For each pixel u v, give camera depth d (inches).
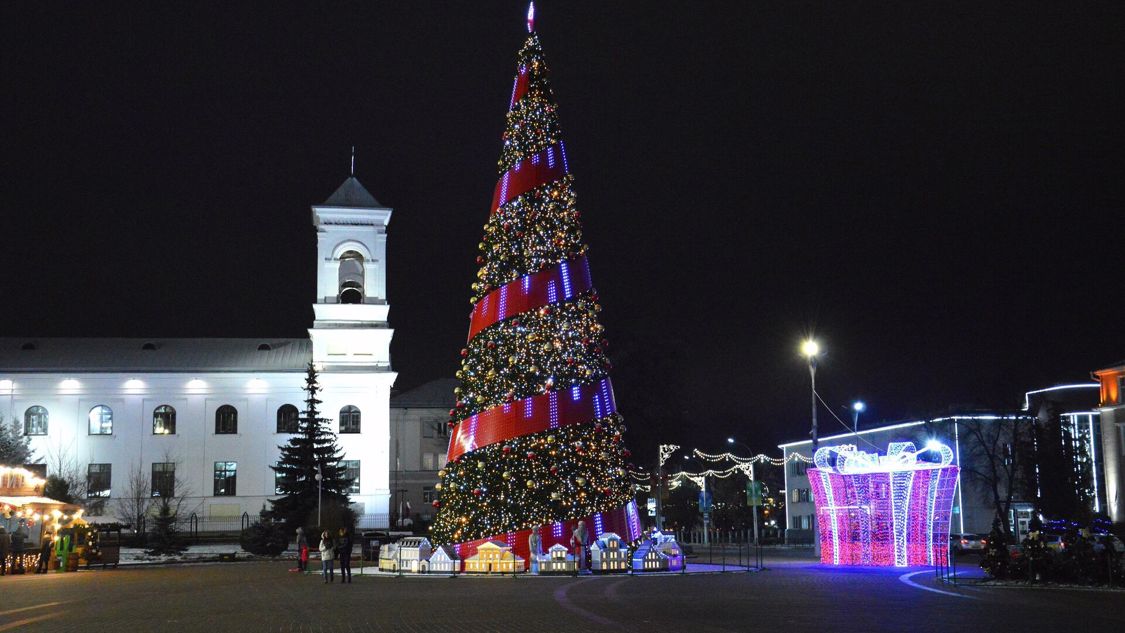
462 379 1585.9
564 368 1507.1
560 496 1469.0
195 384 3693.4
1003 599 965.2
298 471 3201.3
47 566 1802.4
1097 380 2506.2
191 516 3553.2
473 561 1473.9
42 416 3631.9
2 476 1889.8
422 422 4874.5
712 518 3272.6
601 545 1459.2
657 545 1560.0
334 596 1095.0
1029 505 2642.7
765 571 1518.2
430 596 1067.3
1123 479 2331.4
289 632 730.2
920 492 1674.5
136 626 790.5
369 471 3651.6
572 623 758.5
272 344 3885.3
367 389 3688.5
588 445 1493.6
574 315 1534.2
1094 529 1230.9
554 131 1601.9
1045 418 2694.4
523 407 1493.6
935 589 1111.6
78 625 804.0
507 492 1480.1
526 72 1626.5
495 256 1569.9
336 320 3673.7
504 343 1523.1
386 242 3762.3
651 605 912.9
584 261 1577.3
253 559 2407.7
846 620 769.6
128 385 3671.3
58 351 3757.4
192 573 1752.0
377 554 2269.9
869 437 3095.5
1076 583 1165.1
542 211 1561.3
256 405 3700.8
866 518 1727.4
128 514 3548.2
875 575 1400.1
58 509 1996.8
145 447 3646.7
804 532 3368.6
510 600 991.6
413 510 4781.0
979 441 2514.8
